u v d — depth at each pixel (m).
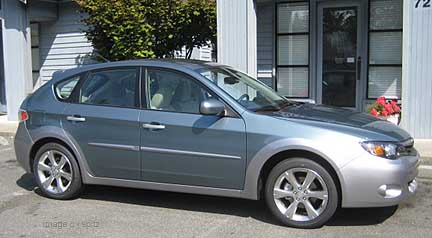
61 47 14.26
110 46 11.66
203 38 12.12
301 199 5.14
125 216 5.67
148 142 5.71
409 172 5.02
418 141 8.70
